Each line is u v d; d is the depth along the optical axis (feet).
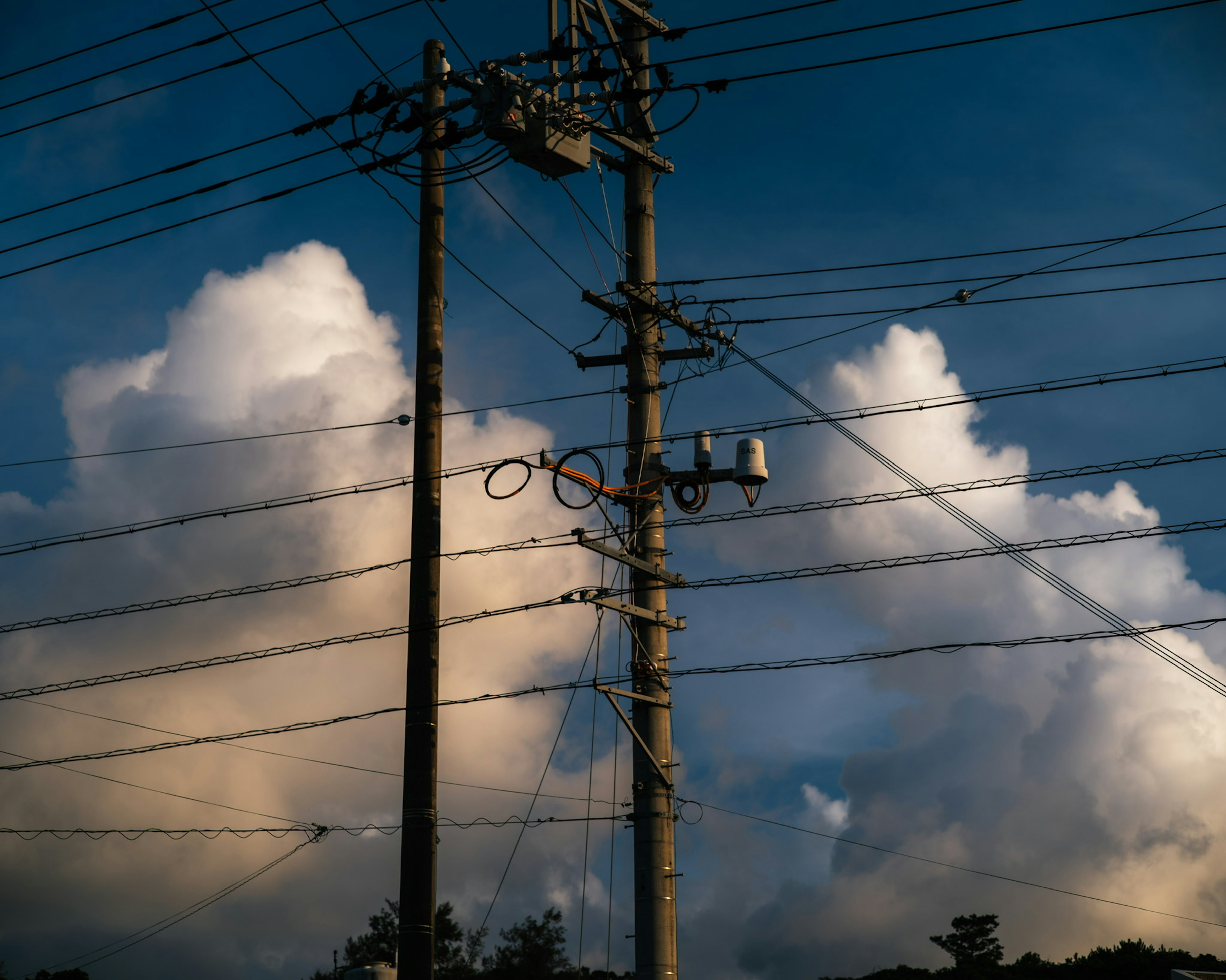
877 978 122.31
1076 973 122.83
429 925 49.14
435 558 54.54
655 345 61.98
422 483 55.52
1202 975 76.59
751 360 62.54
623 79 49.65
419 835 50.11
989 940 138.21
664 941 54.19
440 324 58.49
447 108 50.44
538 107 50.14
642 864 55.11
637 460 59.82
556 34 54.90
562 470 55.98
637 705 56.75
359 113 50.80
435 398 57.00
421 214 59.62
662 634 57.62
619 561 56.13
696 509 59.82
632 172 63.62
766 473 58.80
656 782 55.83
